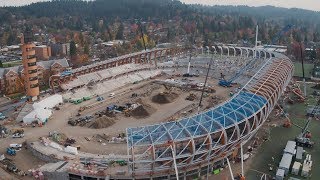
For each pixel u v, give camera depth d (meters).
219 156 103.69
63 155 106.94
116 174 93.88
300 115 156.62
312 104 173.12
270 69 160.50
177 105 165.75
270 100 127.69
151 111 154.12
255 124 112.12
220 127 98.44
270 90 132.75
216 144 97.81
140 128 98.81
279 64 171.50
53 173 95.88
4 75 192.50
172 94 177.88
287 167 103.12
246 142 121.00
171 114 152.25
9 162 106.62
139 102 166.12
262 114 115.19
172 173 95.56
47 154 107.56
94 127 134.62
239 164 108.44
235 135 103.69
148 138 93.38
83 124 138.00
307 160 110.62
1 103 172.88
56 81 187.62
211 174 102.25
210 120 101.06
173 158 90.44
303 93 192.50
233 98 118.25
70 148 109.88
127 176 93.31
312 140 128.88
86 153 111.00
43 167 99.88
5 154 112.25
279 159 112.75
